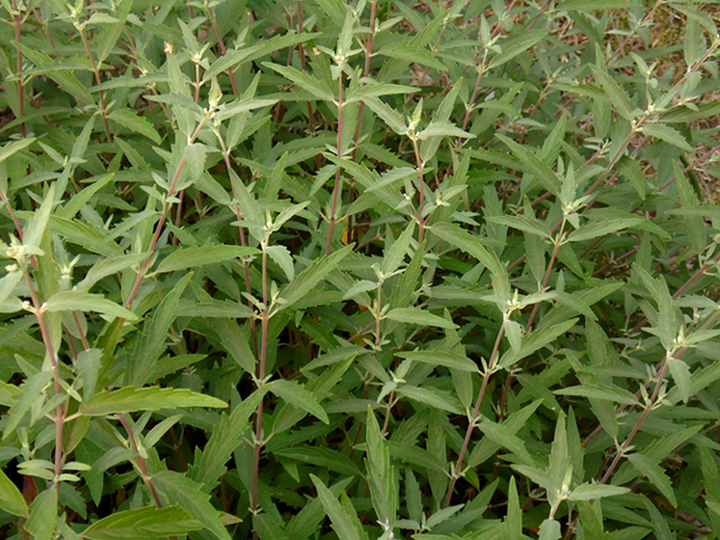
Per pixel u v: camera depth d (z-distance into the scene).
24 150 0.74
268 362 0.74
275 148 0.81
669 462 0.88
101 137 0.92
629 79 0.99
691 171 0.97
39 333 0.72
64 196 0.87
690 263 1.10
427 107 0.95
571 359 0.66
